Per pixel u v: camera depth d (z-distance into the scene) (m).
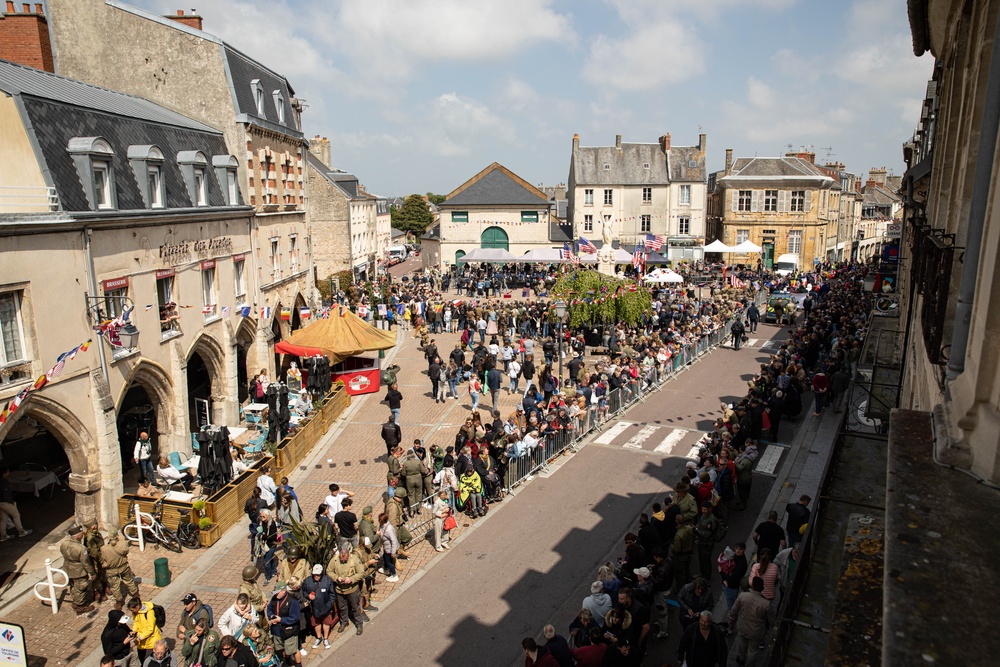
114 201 16.38
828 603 6.16
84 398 14.89
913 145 27.00
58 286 14.14
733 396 24.80
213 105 24.77
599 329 31.98
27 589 13.06
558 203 85.50
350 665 10.84
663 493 16.67
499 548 14.29
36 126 14.51
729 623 10.65
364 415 23.39
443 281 53.25
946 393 4.25
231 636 9.29
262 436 19.14
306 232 32.19
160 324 18.50
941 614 2.35
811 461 18.17
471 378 23.92
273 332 27.98
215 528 14.91
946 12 8.38
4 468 17.00
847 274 49.62
